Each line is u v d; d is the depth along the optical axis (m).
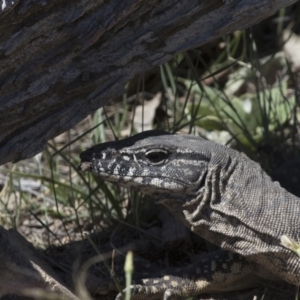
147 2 8.79
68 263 11.35
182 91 17.38
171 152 9.91
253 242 9.81
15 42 8.52
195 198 9.92
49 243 11.75
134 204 12.38
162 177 9.88
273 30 19.45
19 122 9.38
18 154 9.69
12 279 9.40
